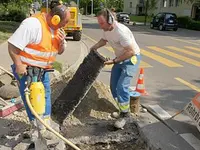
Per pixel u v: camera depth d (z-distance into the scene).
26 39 3.35
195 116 4.68
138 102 5.43
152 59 11.81
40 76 3.58
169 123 5.11
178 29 33.69
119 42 4.35
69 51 12.54
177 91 7.36
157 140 4.43
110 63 4.45
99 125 4.81
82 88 4.64
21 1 33.66
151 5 44.12
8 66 8.83
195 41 19.92
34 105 3.37
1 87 5.76
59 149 3.71
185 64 11.01
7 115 4.99
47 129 3.60
